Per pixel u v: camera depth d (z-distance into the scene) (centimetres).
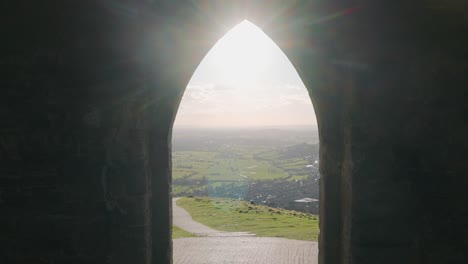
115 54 426
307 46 451
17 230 433
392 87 412
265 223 1386
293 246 1031
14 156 429
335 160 458
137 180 443
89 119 423
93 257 431
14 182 431
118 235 435
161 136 474
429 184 415
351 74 419
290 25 457
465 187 411
